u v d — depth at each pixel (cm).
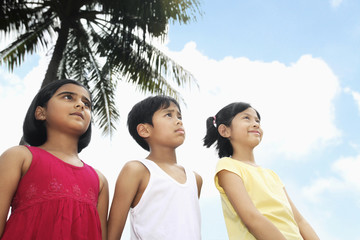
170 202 183
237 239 191
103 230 175
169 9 607
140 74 696
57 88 185
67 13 655
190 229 180
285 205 197
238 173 200
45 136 186
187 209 186
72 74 738
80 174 168
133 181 185
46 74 591
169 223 177
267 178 212
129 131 227
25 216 144
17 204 149
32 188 150
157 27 641
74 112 178
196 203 195
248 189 199
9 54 605
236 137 228
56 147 174
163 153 207
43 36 669
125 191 183
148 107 216
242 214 181
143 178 189
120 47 696
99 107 736
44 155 163
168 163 205
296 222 211
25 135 188
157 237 173
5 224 144
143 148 228
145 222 178
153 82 707
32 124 183
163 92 716
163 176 191
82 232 150
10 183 148
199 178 218
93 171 182
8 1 599
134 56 697
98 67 751
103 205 181
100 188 182
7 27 606
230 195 192
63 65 722
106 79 746
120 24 697
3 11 600
